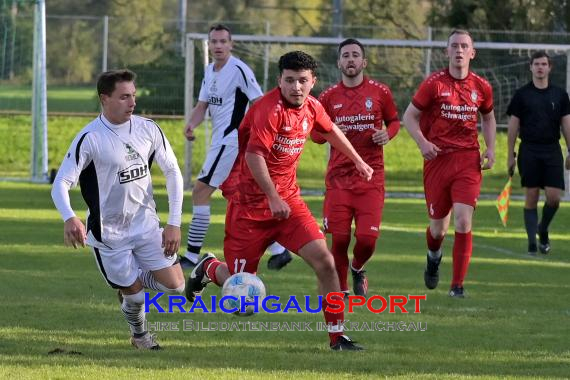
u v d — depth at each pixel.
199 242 34.84
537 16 96.31
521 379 19.53
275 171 22.33
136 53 98.94
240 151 22.64
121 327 24.36
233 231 22.75
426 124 31.09
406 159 83.81
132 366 19.94
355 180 29.47
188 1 146.62
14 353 21.08
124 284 21.58
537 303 29.34
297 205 22.52
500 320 26.42
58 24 111.12
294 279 32.59
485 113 31.23
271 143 21.78
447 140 30.77
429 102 30.64
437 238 31.17
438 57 76.50
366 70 78.06
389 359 21.28
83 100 106.38
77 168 20.94
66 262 35.16
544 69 40.38
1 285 30.23
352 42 29.78
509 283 33.25
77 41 110.44
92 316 25.66
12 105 77.38
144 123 21.58
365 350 22.28
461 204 30.44
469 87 30.64
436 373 19.88
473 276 34.78
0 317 25.23
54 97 107.38
